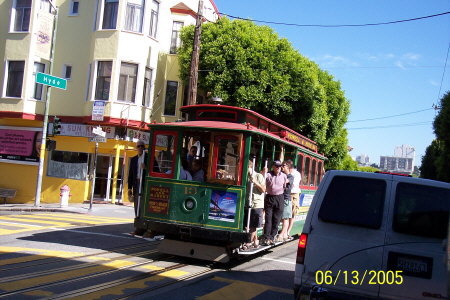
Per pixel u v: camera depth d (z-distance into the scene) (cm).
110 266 816
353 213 553
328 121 2816
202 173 953
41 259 827
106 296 633
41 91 2442
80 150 2330
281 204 1027
